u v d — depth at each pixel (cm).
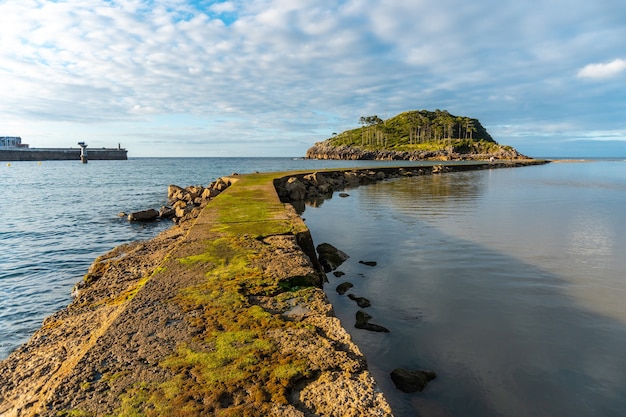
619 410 462
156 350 387
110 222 2072
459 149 14738
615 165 8956
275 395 312
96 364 363
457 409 461
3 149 14338
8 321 829
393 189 3250
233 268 655
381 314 725
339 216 1872
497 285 866
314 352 382
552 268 980
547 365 552
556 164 9694
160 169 9075
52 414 295
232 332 425
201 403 303
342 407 302
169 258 718
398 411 455
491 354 582
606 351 588
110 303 600
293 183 2686
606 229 1471
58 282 1080
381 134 17688
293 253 748
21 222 2067
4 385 400
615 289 834
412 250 1179
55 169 9175
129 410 296
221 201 1540
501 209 2017
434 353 584
